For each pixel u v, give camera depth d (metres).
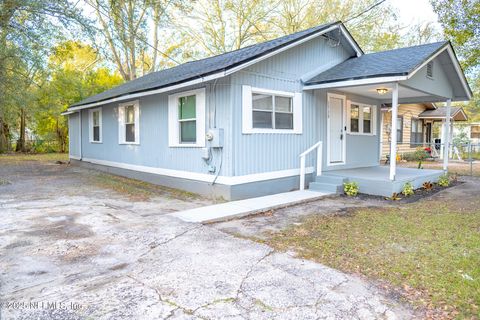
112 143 11.41
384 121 15.78
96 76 21.86
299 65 7.93
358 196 7.25
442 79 9.02
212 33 21.59
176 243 4.02
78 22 9.66
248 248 3.88
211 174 7.07
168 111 8.27
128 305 2.54
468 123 23.94
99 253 3.65
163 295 2.71
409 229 4.69
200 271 3.20
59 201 6.60
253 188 6.99
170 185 8.39
